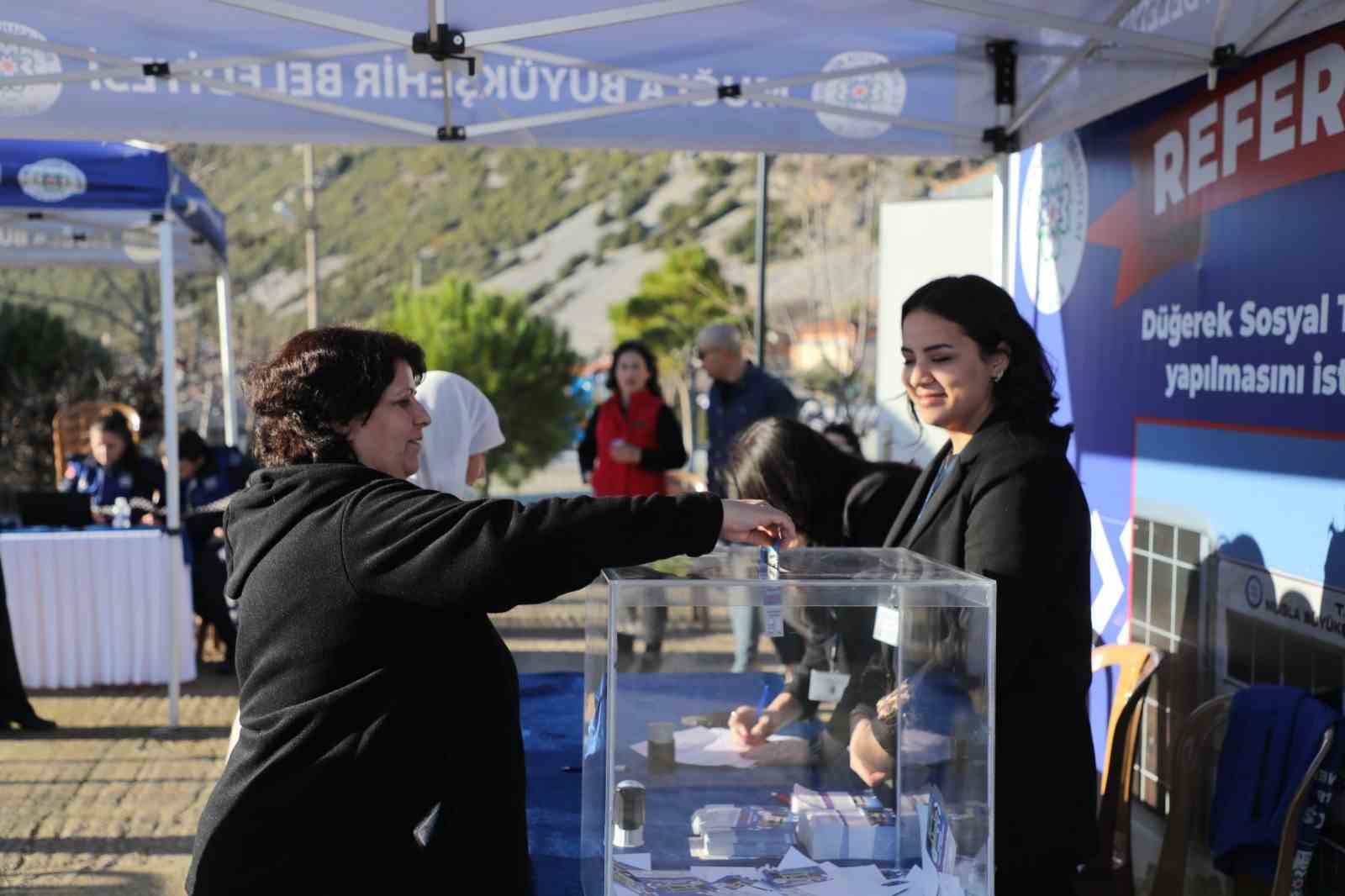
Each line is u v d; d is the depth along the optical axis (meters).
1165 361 3.04
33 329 13.38
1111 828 2.63
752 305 30.20
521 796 1.53
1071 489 1.78
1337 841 2.34
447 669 1.46
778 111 3.64
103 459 6.86
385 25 2.93
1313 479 2.42
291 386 1.54
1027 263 3.90
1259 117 2.60
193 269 7.88
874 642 1.53
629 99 3.59
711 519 1.46
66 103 3.42
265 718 1.45
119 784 4.64
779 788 1.55
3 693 5.32
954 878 1.52
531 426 17.56
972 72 3.57
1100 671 3.41
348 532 1.42
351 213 63.78
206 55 3.35
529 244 60.69
